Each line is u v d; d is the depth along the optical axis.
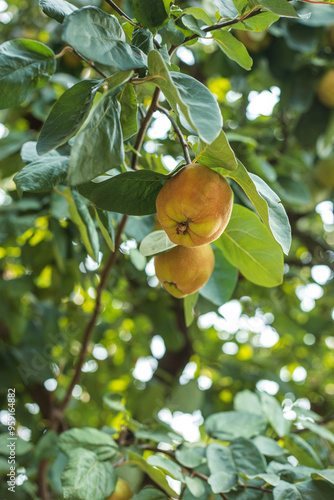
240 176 0.73
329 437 1.03
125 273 1.67
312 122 1.71
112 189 0.75
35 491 1.33
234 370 1.91
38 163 0.85
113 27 0.70
